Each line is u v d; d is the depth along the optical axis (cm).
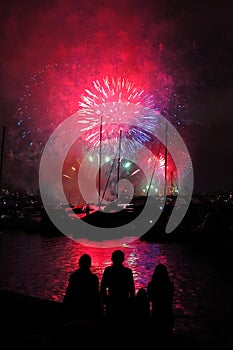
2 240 4503
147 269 2625
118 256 819
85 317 780
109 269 816
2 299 1134
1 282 2152
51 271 2500
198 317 1496
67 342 479
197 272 2545
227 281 2241
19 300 1125
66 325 490
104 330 789
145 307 809
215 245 3297
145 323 800
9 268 2622
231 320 1452
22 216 6200
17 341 439
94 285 799
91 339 480
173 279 2314
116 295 802
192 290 2003
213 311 1580
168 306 809
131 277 816
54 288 2000
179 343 839
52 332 884
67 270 2545
